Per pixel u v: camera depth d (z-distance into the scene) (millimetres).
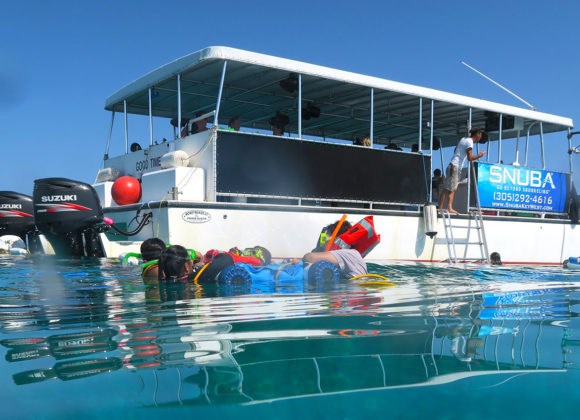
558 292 3414
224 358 1491
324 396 1121
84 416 1021
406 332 1893
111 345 1707
